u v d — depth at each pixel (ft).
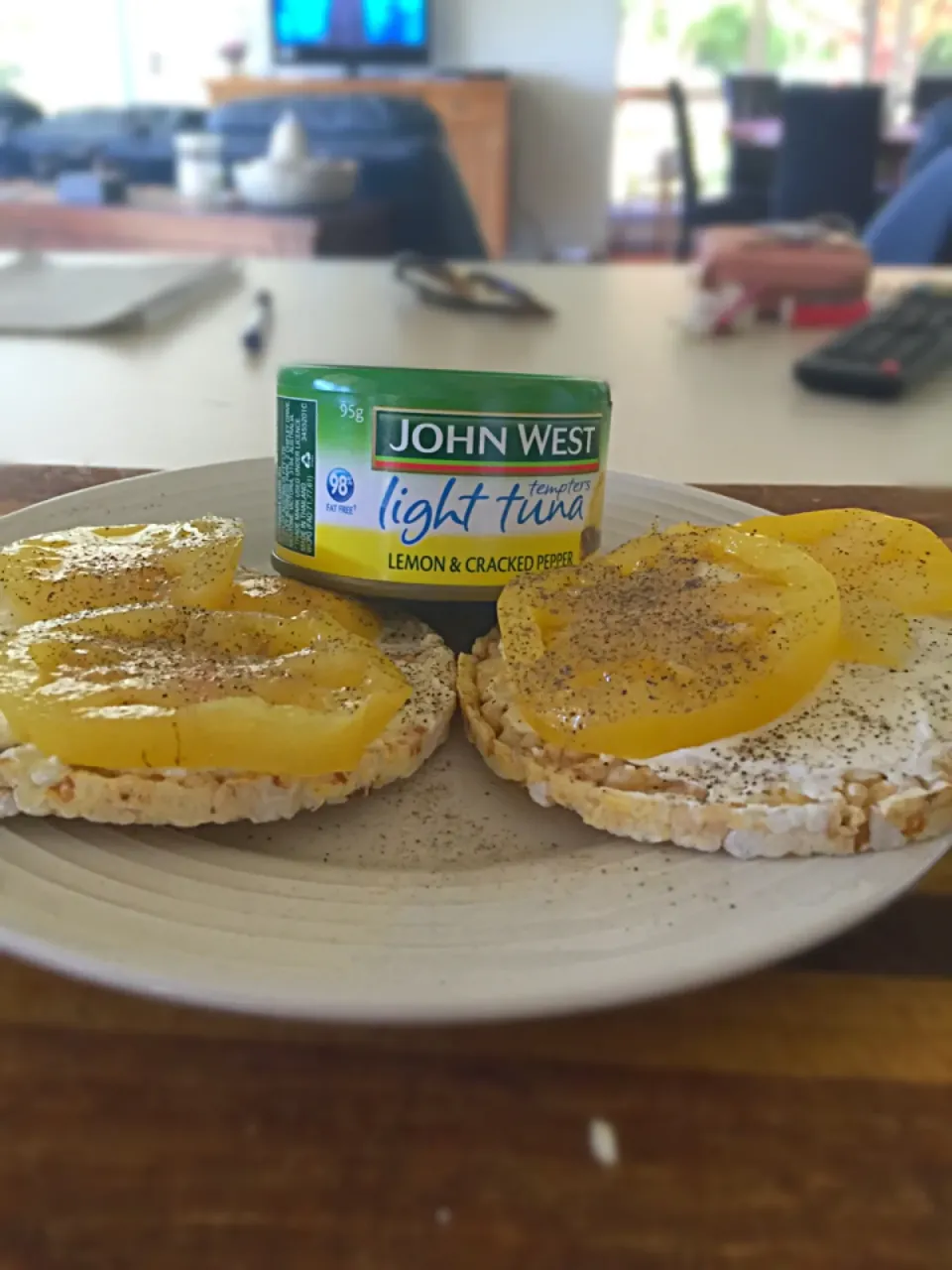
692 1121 0.36
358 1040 0.38
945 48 5.53
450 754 0.56
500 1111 0.36
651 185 5.62
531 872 0.46
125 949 0.38
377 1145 0.34
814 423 1.13
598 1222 0.32
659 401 1.19
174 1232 0.31
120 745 0.46
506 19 5.12
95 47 5.42
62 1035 0.38
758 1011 0.40
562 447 0.61
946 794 0.47
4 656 0.50
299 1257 0.31
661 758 0.49
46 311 1.53
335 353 1.36
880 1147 0.35
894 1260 0.31
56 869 0.43
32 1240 0.31
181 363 1.33
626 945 0.39
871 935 0.45
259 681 0.49
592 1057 0.38
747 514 0.78
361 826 0.50
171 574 0.59
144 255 2.08
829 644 0.52
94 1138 0.34
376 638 0.61
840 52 5.58
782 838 0.46
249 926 0.40
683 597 0.56
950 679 0.53
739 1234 0.32
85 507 0.75
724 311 1.57
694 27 5.44
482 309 1.65
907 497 0.89
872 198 4.02
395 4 4.98
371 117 3.43
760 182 4.50
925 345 1.31
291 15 5.05
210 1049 0.38
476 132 4.92
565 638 0.54
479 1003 0.36
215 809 0.47
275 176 2.54
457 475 0.60
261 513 0.79
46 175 3.82
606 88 5.21
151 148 3.90
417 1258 0.31
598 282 1.98
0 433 1.03
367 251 2.76
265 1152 0.34
